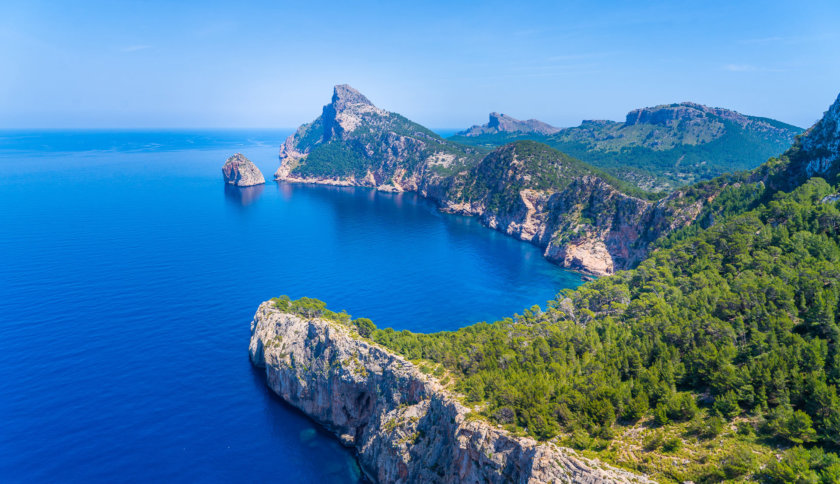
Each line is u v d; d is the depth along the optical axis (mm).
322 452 80875
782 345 55781
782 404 48469
